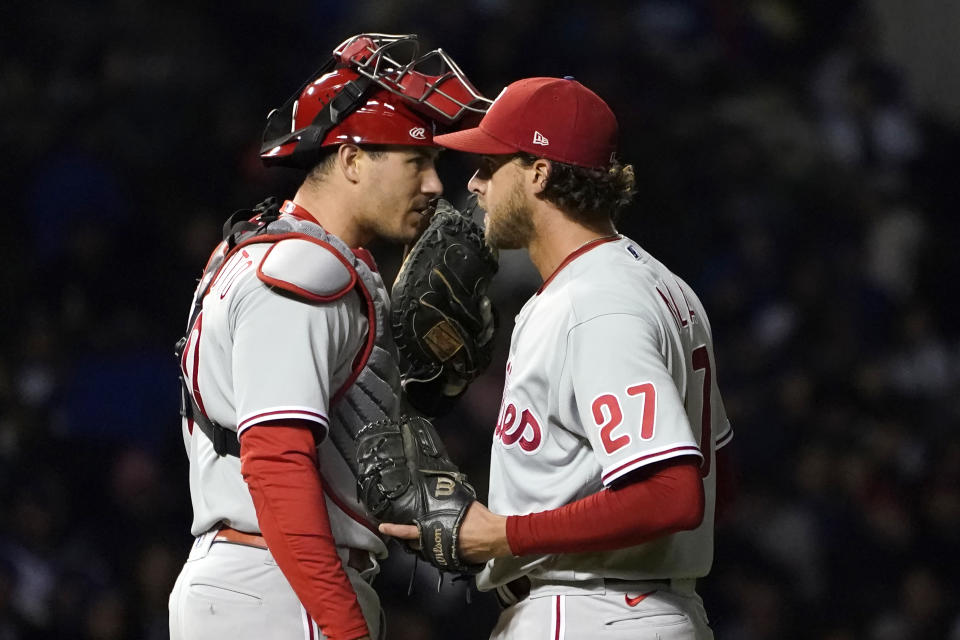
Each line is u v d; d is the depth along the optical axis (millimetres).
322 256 9570
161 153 33469
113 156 33250
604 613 9562
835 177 37250
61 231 32125
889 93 42125
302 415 9195
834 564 27531
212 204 33312
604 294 9273
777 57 40469
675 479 8852
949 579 27797
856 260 35969
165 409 29281
